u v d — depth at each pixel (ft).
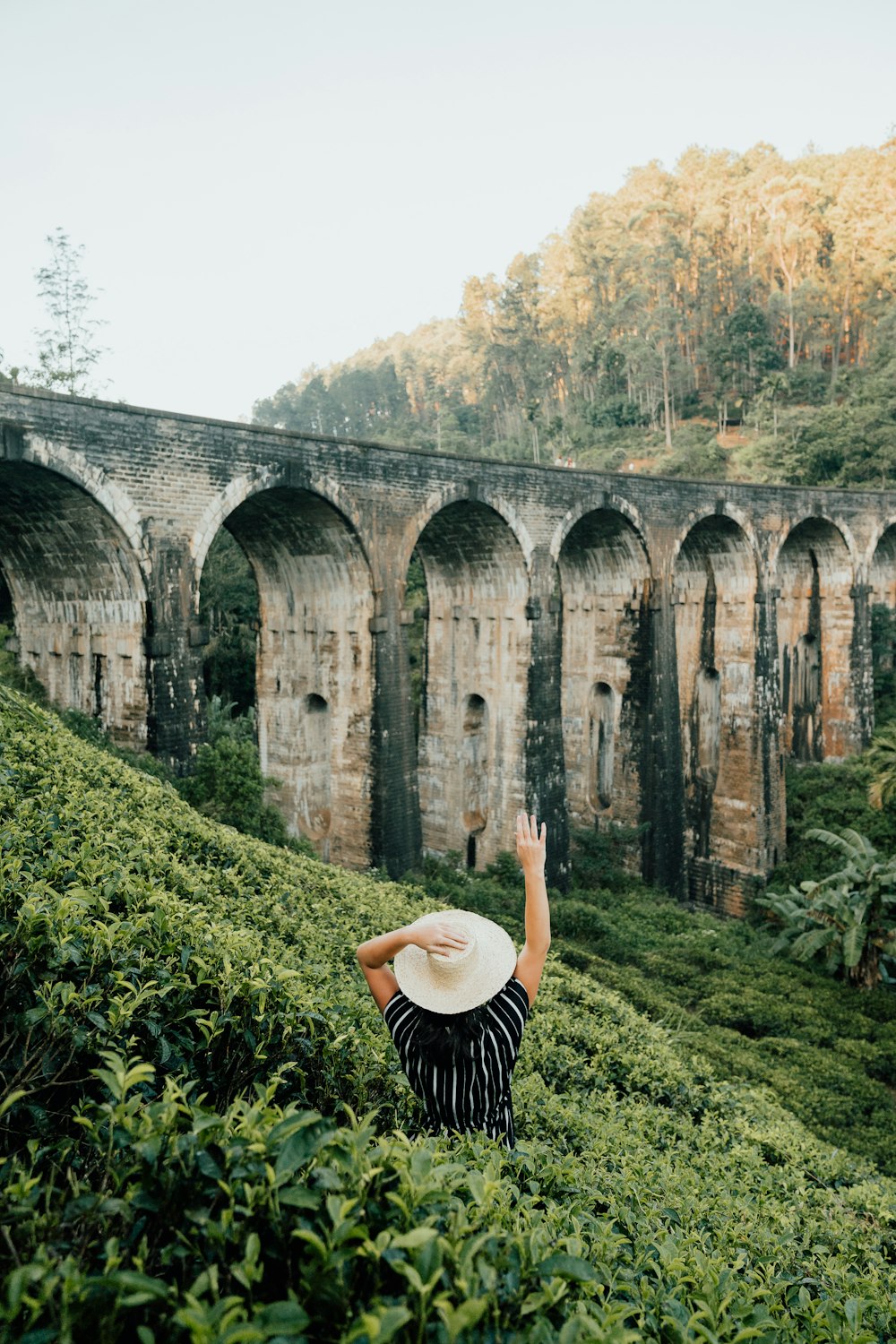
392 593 73.51
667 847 98.53
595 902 89.61
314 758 80.07
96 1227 7.40
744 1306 9.84
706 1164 24.99
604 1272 9.88
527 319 291.58
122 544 56.59
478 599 89.61
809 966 81.71
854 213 237.45
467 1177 8.86
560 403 281.54
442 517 82.79
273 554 76.79
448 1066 11.18
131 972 12.49
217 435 60.18
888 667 136.77
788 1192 25.23
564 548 98.68
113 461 54.85
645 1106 29.14
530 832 12.64
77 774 30.66
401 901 41.86
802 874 103.45
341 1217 6.66
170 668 59.00
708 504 98.78
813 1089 50.24
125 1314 6.47
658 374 245.86
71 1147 9.23
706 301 265.13
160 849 23.99
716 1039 56.70
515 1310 7.20
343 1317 6.23
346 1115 13.62
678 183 293.02
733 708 108.47
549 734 88.53
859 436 160.04
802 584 124.77
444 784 94.63
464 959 10.94
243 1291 6.78
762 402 207.41
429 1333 6.33
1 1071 10.79
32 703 39.96
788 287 247.70
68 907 12.67
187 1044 12.38
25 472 53.01
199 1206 7.22
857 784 112.47
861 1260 19.51
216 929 16.60
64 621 63.67
